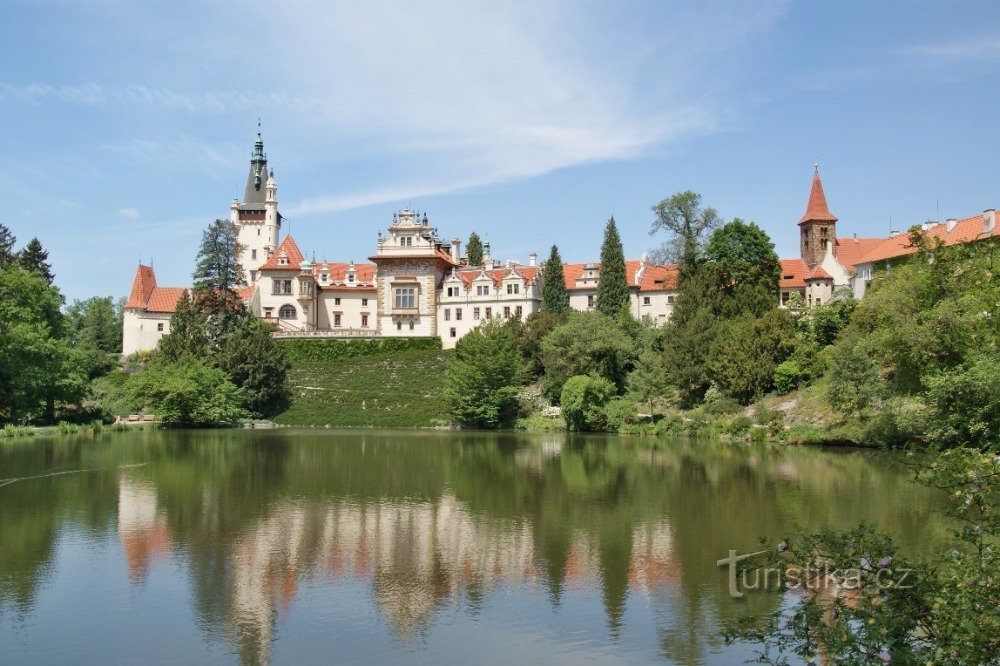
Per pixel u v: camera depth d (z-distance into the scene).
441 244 157.12
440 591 26.25
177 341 111.25
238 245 128.12
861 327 80.88
